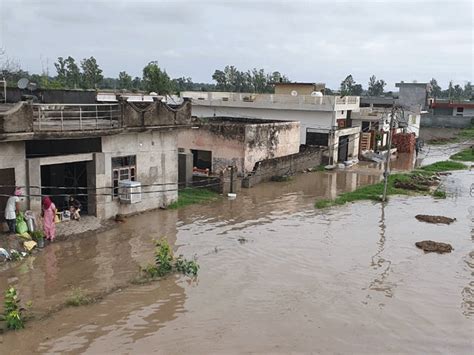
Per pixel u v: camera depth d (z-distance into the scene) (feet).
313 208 77.41
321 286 46.32
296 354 34.09
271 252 55.31
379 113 136.77
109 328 36.60
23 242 50.44
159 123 67.67
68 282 44.34
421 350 35.53
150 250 53.88
